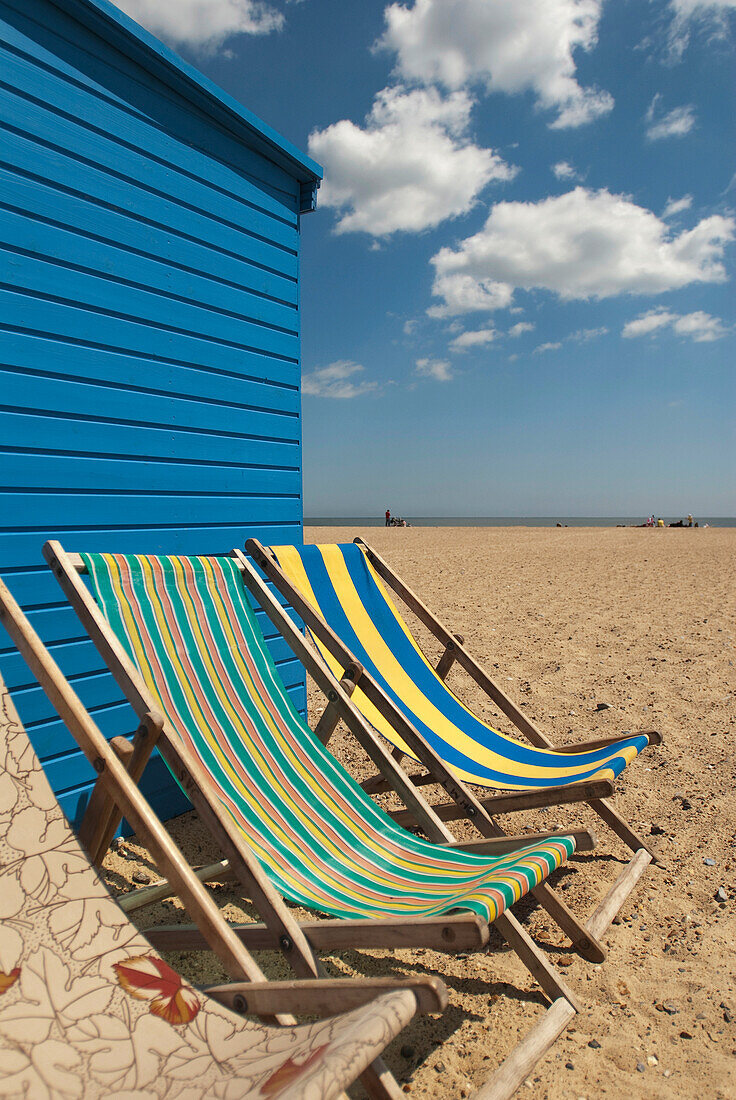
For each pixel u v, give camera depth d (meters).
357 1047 1.09
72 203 2.86
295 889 1.84
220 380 3.55
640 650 6.59
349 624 3.19
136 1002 1.40
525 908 2.68
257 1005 1.43
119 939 1.51
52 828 1.57
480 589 10.51
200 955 2.33
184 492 3.38
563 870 2.95
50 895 1.50
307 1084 1.01
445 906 1.65
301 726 2.45
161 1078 1.25
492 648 6.70
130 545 3.12
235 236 3.62
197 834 3.17
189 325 3.37
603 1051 1.94
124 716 3.07
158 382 3.23
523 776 2.70
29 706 2.72
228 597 2.57
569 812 3.50
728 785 3.73
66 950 1.44
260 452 3.82
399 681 3.14
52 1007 1.34
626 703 5.05
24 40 2.68
